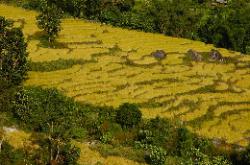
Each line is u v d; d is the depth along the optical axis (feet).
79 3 463.83
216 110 309.42
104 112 284.41
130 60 369.30
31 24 403.95
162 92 322.34
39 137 238.27
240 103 323.98
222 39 457.27
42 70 338.54
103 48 380.17
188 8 483.92
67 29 406.00
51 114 249.14
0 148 219.20
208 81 352.28
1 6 447.42
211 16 495.41
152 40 412.36
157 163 238.89
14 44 283.18
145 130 264.72
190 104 313.32
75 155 222.69
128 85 327.06
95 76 334.65
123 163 233.96
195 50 397.60
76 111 273.33
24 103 255.29
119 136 265.75
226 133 282.97
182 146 260.42
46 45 373.61
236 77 369.50
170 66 370.32
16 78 284.20
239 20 477.77
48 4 468.34
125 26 450.30
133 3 486.38
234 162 262.06
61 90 304.91
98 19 461.37
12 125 247.50
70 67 347.56
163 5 474.90
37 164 220.84
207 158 253.85
